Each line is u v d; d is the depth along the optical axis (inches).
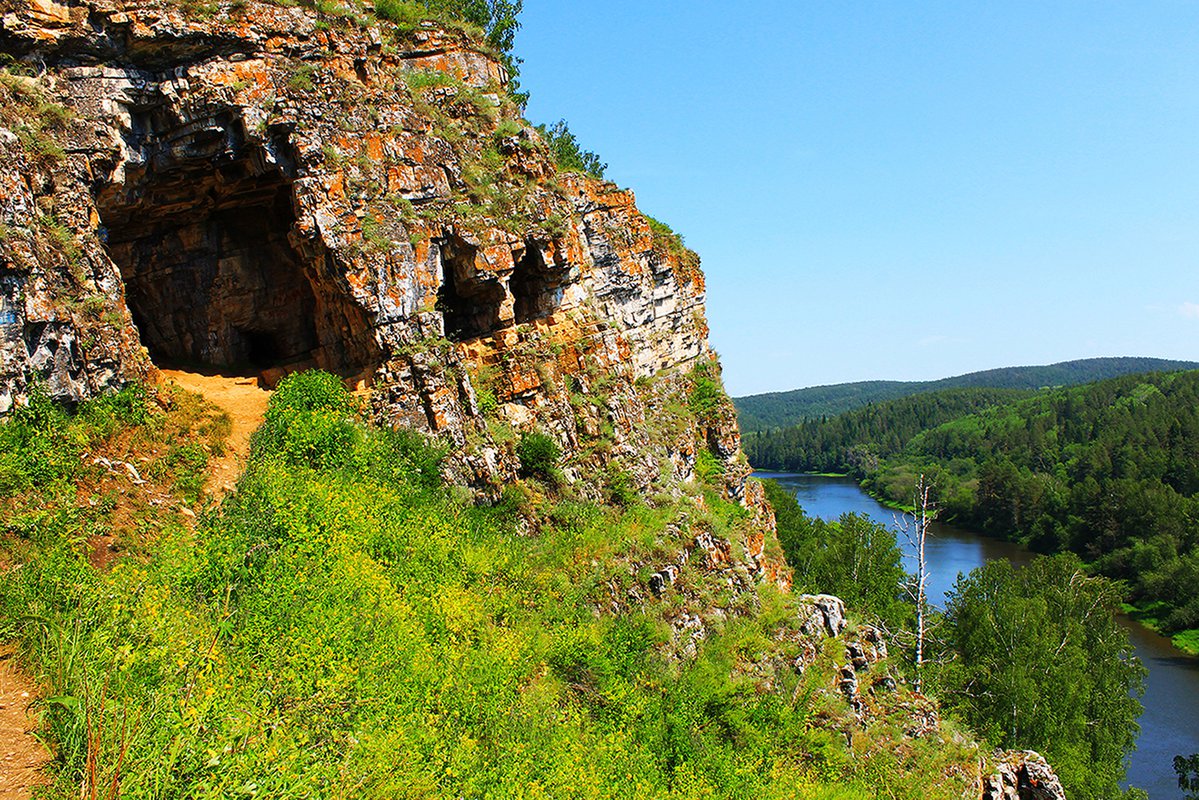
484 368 912.3
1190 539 2706.7
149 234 843.4
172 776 336.5
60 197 666.8
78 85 700.7
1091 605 1801.2
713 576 933.2
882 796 816.9
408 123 888.3
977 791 933.8
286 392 768.3
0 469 534.6
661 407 1355.8
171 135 757.3
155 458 649.6
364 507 674.8
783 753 776.9
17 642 406.9
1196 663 2188.7
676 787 623.2
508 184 972.6
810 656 949.2
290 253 914.7
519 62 1560.0
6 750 335.6
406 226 844.6
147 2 715.4
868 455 5836.6
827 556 1914.4
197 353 901.8
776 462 7071.9
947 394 7372.1
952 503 3909.9
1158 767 1621.6
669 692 726.5
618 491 940.0
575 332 1021.8
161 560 530.6
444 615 619.2
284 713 435.5
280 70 789.2
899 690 1056.8
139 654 410.3
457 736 507.2
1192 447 3474.4
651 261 1537.9
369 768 423.2
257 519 594.9
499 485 833.5
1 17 654.5
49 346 621.6
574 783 531.5
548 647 670.5
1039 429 4731.8
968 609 1713.8
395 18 975.6
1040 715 1392.7
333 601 551.5
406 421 812.6
